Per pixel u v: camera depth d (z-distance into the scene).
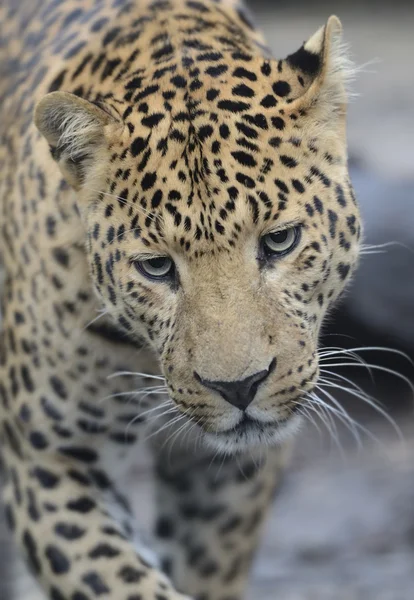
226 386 8.24
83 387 9.45
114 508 9.84
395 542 14.70
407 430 17.19
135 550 9.38
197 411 8.53
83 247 9.12
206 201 8.16
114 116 8.55
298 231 8.45
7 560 12.85
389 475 16.17
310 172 8.52
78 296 9.20
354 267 9.09
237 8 10.20
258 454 10.65
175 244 8.27
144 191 8.34
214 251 8.21
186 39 9.13
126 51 9.29
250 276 8.31
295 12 38.78
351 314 17.47
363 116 28.30
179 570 11.07
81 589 9.23
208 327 8.22
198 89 8.58
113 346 9.30
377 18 37.97
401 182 17.98
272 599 13.44
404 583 13.63
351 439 17.11
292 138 8.47
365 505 15.55
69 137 8.59
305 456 16.84
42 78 9.98
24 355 9.59
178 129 8.38
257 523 11.02
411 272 17.12
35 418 9.59
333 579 13.87
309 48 8.87
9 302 9.76
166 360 8.62
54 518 9.48
